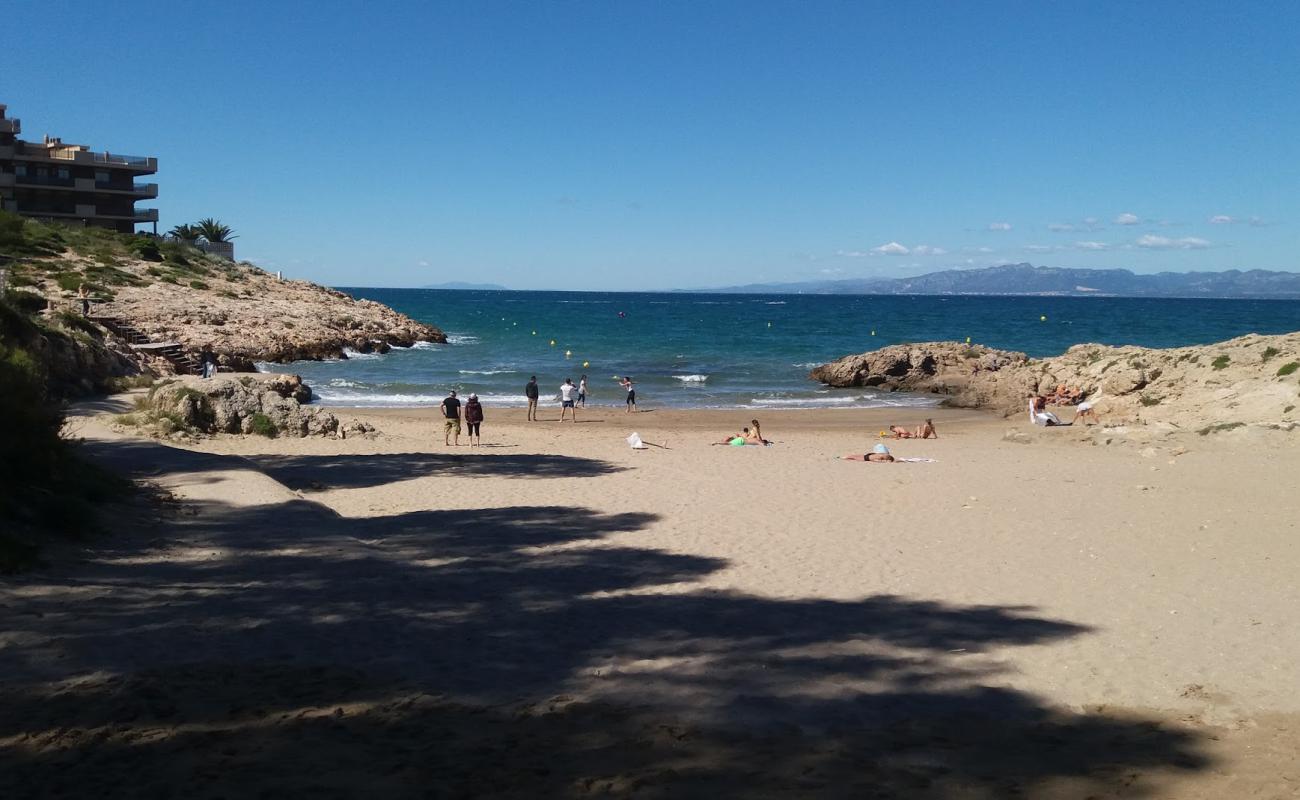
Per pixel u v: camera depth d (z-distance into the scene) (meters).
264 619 8.15
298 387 36.03
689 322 107.81
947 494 16.23
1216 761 5.88
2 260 53.78
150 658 6.93
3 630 7.25
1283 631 8.66
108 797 4.73
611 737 5.91
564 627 8.47
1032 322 113.56
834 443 25.55
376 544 12.05
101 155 74.69
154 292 56.25
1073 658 7.90
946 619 9.02
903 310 160.88
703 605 9.41
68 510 10.44
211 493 13.84
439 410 34.94
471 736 5.82
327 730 5.79
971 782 5.44
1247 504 14.91
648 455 22.09
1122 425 26.66
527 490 16.80
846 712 6.56
